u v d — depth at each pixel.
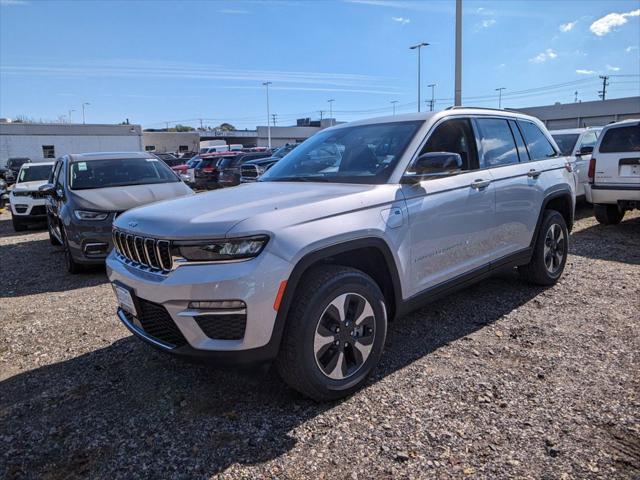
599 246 6.98
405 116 4.10
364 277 3.10
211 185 20.97
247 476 2.44
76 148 47.81
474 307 4.60
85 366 3.80
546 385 3.14
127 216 3.38
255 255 2.67
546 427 2.70
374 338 3.18
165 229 2.85
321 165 3.94
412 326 4.21
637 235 7.67
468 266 3.98
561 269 5.20
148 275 2.94
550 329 4.02
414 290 3.50
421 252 3.50
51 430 2.94
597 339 3.79
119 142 49.62
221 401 3.15
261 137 82.44
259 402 3.11
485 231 4.09
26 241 10.57
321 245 2.85
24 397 3.37
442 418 2.83
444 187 3.69
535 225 4.73
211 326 2.71
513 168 4.48
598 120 57.81
